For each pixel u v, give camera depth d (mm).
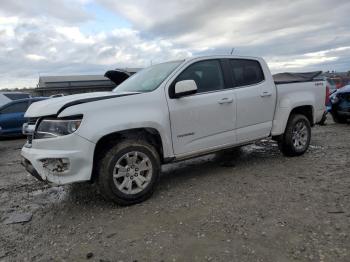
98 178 4426
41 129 4430
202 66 5406
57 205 4859
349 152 6930
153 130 4793
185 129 5062
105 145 4566
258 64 6094
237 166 6250
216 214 4070
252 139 5918
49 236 3857
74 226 4070
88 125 4277
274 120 6223
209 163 6621
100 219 4199
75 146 4227
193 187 5148
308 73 7621
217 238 3490
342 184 4898
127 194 4488
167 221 3979
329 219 3768
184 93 4852
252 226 3699
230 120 5547
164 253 3281
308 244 3264
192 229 3729
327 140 8508
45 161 4305
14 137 13594
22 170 7258
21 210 4762
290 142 6461
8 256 3461
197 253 3236
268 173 5656
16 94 20000
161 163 5016
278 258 3064
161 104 4836
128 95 4656
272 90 6113
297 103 6422
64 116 4219
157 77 5219
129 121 4492
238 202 4406
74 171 4254
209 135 5332
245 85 5816
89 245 3559
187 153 5133
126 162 4512
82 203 4828
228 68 5672
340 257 3016
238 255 3152
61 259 3320
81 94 4949
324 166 5898
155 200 4688
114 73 6973
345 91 10984
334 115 11516
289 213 3979
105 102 4449
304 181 5125
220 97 5406
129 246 3465
